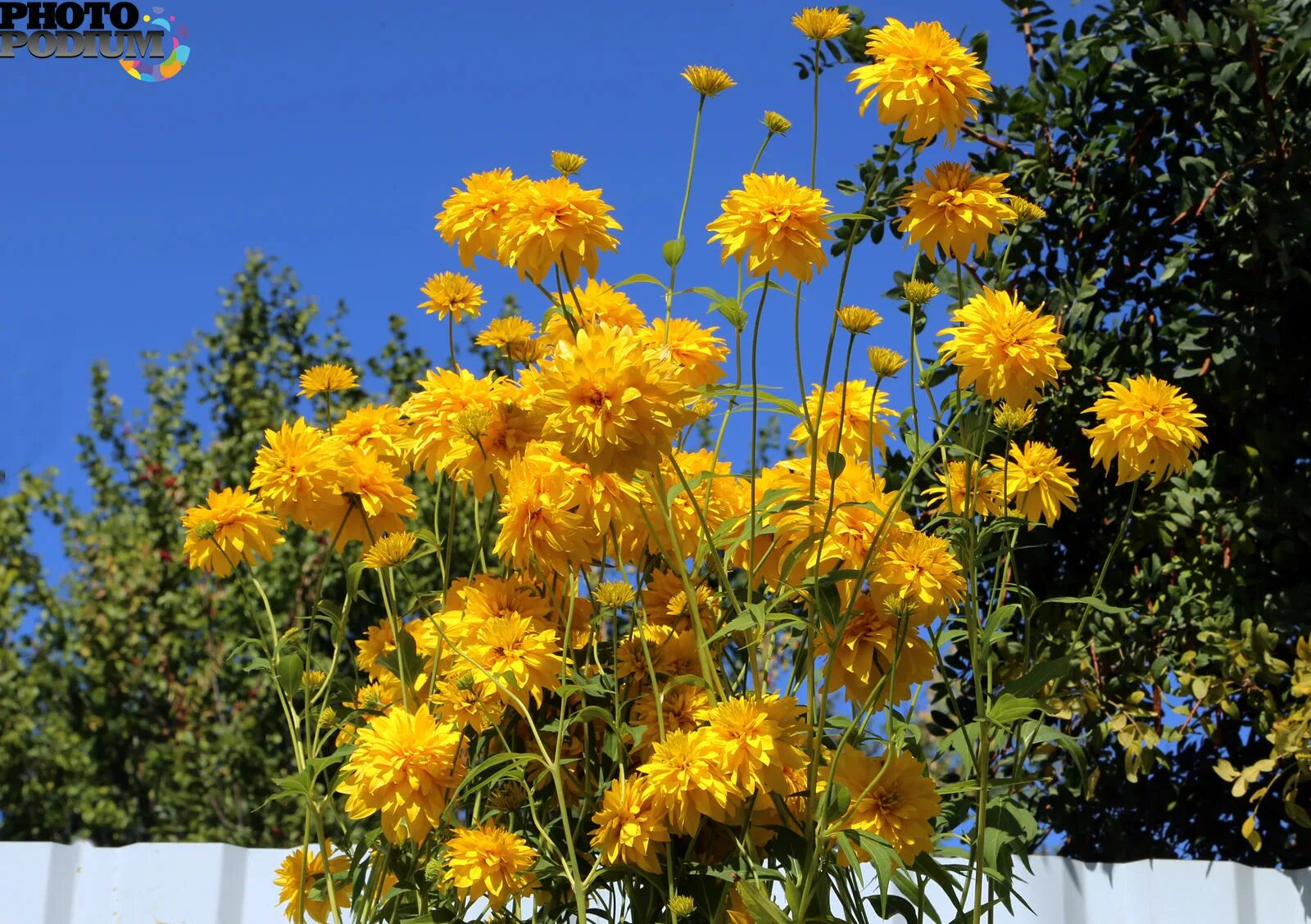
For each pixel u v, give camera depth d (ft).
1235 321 11.02
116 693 31.35
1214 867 9.48
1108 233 12.08
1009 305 6.35
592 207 6.59
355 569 7.30
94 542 32.35
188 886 9.20
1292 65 10.68
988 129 12.32
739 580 8.37
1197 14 11.14
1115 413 7.45
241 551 7.45
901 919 8.84
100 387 33.63
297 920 6.98
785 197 6.12
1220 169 10.99
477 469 6.95
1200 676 10.62
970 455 6.18
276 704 29.45
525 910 8.87
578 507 6.64
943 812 6.97
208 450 33.24
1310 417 10.98
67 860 9.23
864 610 6.49
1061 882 9.60
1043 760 11.19
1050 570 11.68
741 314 6.50
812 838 5.81
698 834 6.69
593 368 5.54
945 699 11.43
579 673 7.07
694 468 7.30
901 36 6.27
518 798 6.93
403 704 7.41
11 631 31.91
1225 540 11.03
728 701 6.14
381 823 6.70
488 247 6.93
